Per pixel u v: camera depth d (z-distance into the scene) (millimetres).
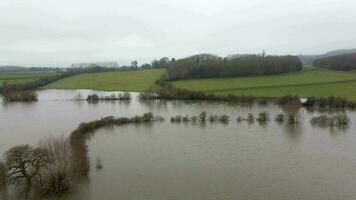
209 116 83000
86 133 65812
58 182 38219
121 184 41094
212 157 51500
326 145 58188
